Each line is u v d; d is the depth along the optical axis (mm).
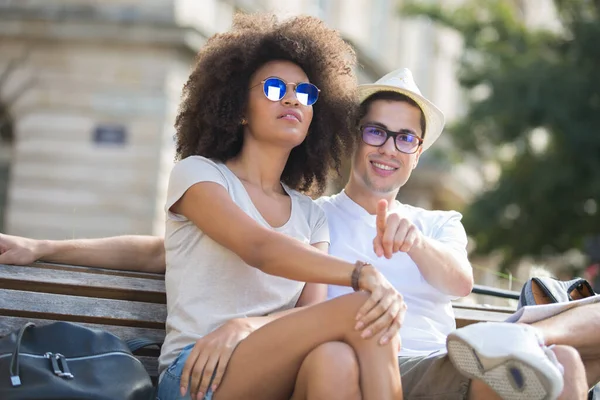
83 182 17062
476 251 20406
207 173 4555
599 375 4516
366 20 27375
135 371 4141
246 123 4777
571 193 19266
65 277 4707
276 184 4852
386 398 4090
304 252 4305
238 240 4383
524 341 3969
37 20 17000
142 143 16969
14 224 17156
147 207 16922
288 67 4828
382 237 4539
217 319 4449
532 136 20312
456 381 4293
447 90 33188
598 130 18828
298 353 4148
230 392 4199
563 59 19703
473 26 20938
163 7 16875
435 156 21500
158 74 16953
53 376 3959
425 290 5016
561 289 4840
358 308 4121
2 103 17250
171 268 4594
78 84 17109
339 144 5168
